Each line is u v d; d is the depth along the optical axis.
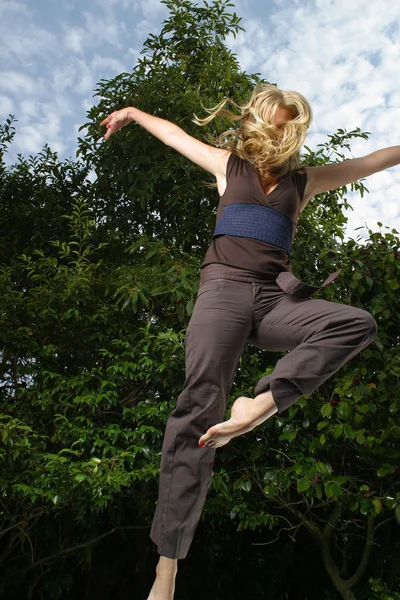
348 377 3.72
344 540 4.44
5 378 4.22
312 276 4.18
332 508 4.50
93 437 3.73
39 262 4.37
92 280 4.09
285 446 4.10
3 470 3.53
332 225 4.86
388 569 4.69
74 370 4.34
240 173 1.58
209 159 1.66
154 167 4.43
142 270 4.06
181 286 3.91
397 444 3.87
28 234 4.93
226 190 1.58
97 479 3.45
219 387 1.49
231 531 5.08
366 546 4.23
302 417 3.98
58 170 5.27
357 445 3.97
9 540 4.24
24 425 3.48
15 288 4.70
